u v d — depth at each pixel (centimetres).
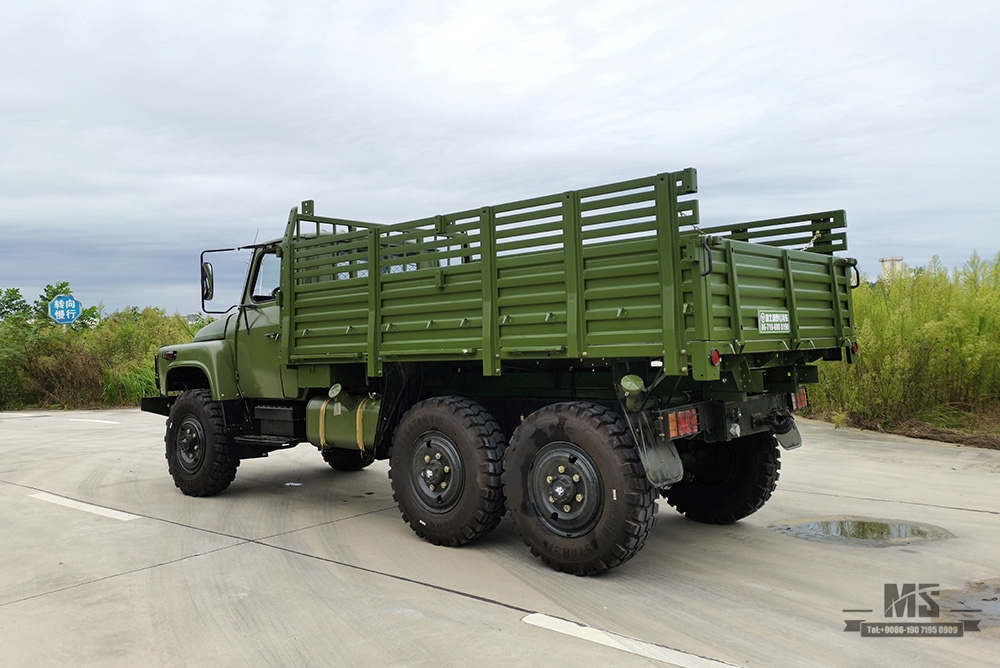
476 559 501
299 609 409
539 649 351
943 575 453
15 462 935
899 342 1043
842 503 634
